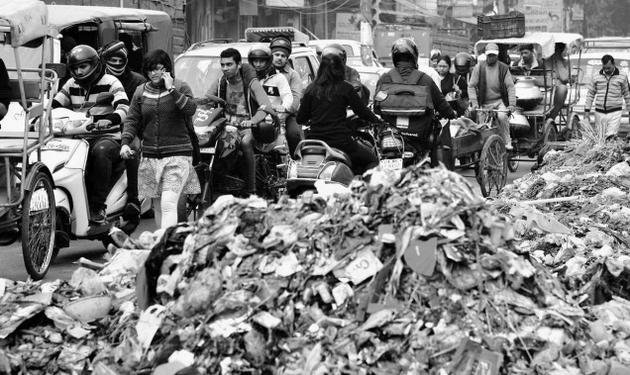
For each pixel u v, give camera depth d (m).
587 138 17.33
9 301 7.39
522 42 26.72
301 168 12.16
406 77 14.31
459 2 83.00
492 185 19.00
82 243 14.44
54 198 11.89
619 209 11.85
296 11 63.28
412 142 14.32
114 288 7.73
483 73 21.88
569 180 14.18
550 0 94.81
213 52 19.33
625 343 6.95
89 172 12.59
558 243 9.63
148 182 11.86
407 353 6.33
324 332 6.52
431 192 7.07
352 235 6.98
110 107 12.83
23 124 12.24
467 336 6.36
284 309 6.70
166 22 26.19
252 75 14.30
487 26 28.08
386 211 7.05
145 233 8.51
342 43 30.17
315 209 7.47
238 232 7.27
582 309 7.24
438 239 6.72
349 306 6.68
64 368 6.82
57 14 21.89
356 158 12.77
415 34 62.84
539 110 24.41
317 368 6.24
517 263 6.84
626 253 9.91
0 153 11.15
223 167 14.05
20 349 6.98
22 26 11.14
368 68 28.77
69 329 7.15
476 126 18.30
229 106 14.41
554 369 6.33
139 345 6.69
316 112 12.52
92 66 12.92
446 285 6.64
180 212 13.07
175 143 11.77
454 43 74.50
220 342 6.46
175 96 11.63
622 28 109.25
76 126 12.52
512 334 6.48
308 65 21.03
